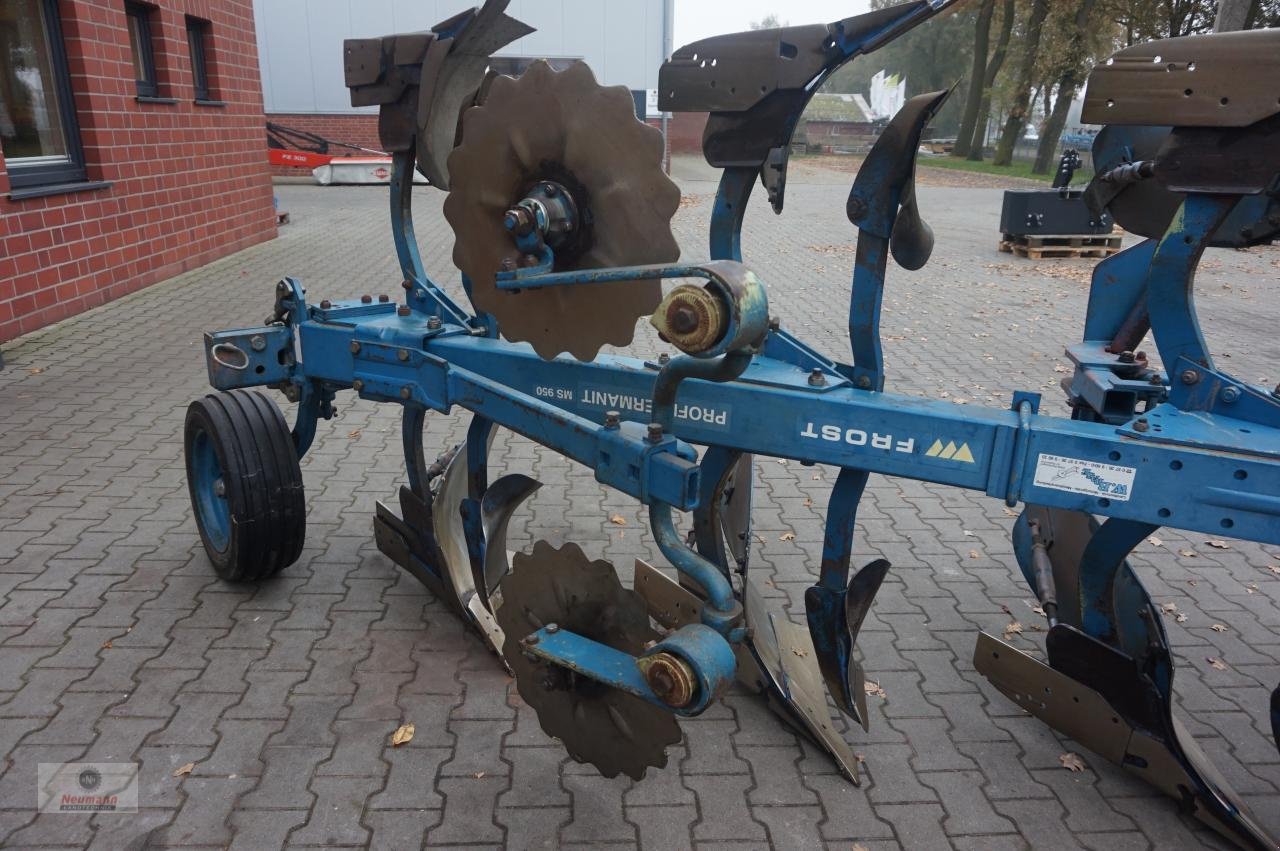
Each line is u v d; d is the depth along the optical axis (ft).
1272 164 6.50
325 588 11.87
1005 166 113.60
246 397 11.22
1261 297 33.88
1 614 10.89
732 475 10.41
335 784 8.37
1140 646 8.89
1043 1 100.07
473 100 10.05
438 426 18.17
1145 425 6.95
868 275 7.55
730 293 5.81
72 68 25.36
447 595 11.16
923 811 8.35
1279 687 8.13
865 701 9.35
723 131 7.76
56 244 24.48
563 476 16.01
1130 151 9.59
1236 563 13.57
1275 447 6.63
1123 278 9.87
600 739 7.63
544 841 7.80
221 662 10.16
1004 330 28.07
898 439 7.41
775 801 8.39
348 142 78.28
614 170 6.91
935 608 12.00
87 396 18.94
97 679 9.74
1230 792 8.47
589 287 7.22
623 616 7.40
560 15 73.10
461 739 9.06
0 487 14.46
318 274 33.24
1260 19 79.10
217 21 35.17
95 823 7.79
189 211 32.89
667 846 7.80
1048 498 7.09
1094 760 9.10
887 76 186.70
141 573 12.01
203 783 8.30
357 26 75.46
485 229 7.84
